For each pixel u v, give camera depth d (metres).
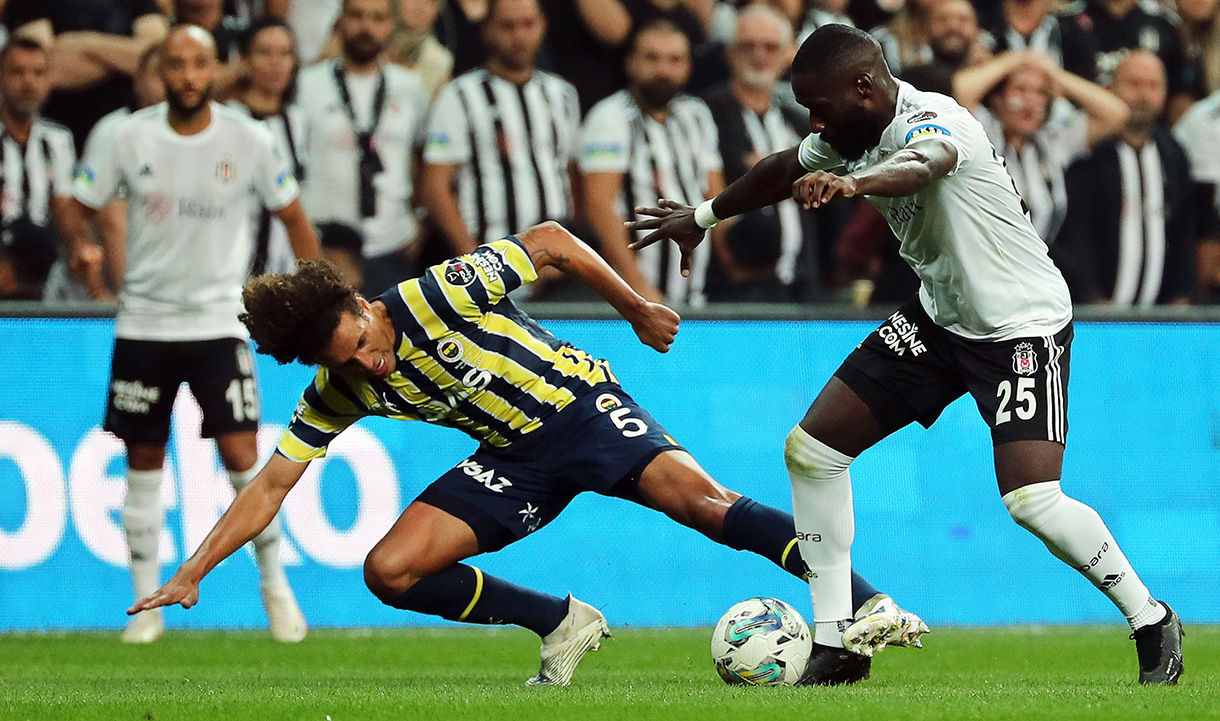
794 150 16.03
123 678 18.41
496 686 16.27
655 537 29.75
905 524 30.22
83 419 28.38
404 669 20.23
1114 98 34.97
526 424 16.11
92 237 31.22
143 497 26.02
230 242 26.12
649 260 32.62
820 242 33.41
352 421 15.79
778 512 15.96
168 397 25.98
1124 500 31.20
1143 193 35.09
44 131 30.97
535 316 29.80
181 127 25.73
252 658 22.20
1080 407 31.31
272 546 25.98
